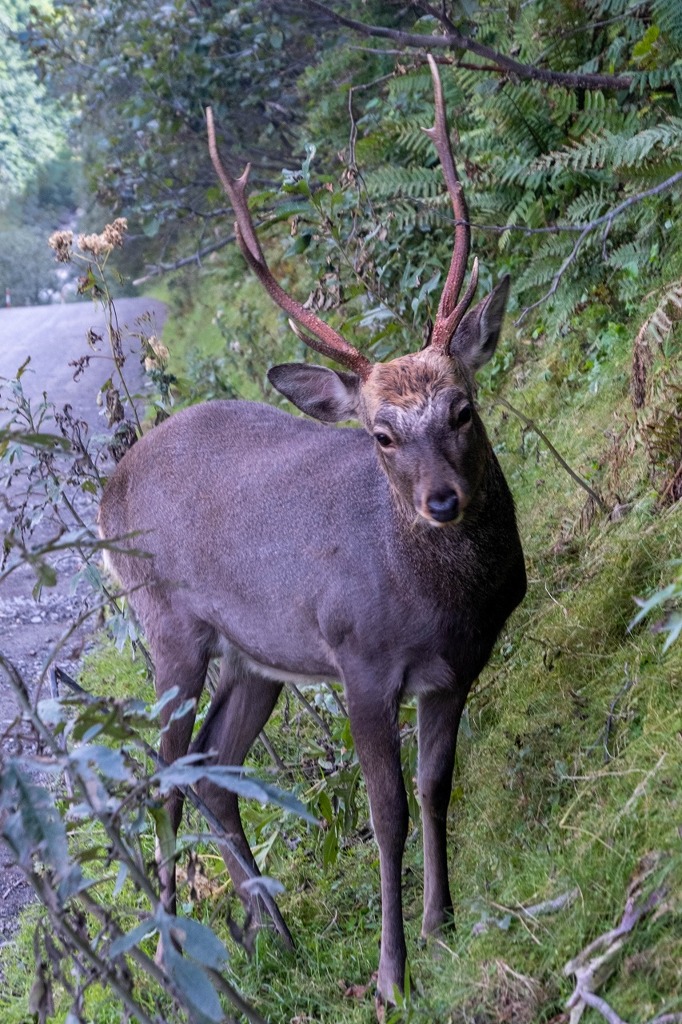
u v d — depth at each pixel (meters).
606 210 8.07
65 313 31.22
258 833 6.01
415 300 8.07
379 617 4.85
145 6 15.70
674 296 6.15
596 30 9.02
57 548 3.44
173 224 17.05
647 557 5.71
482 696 6.09
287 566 5.18
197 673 5.72
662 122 8.02
